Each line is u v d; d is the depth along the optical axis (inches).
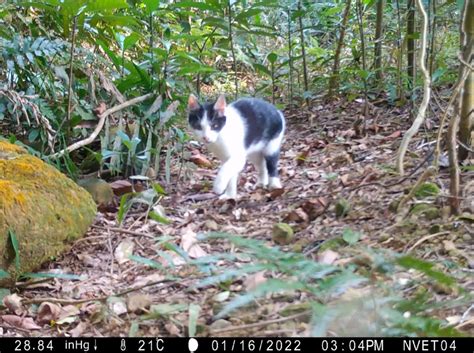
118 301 40.3
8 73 67.8
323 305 27.9
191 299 39.9
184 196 65.9
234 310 36.0
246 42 107.4
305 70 99.0
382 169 61.0
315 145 79.5
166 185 68.7
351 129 82.3
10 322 39.6
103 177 70.5
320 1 108.9
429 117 77.3
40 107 65.5
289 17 96.9
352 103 93.8
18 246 43.8
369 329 28.6
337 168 68.7
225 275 33.4
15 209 44.2
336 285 28.3
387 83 93.3
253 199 62.6
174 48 79.0
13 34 67.7
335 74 93.9
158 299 40.8
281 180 69.3
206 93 112.7
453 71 86.5
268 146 67.7
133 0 76.8
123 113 71.2
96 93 72.5
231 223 55.9
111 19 68.6
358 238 44.1
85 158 71.1
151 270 46.4
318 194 59.6
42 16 72.7
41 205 46.3
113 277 46.4
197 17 101.5
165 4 90.5
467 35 46.4
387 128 80.0
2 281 43.3
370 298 29.3
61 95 73.3
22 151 54.0
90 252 50.6
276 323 33.6
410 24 82.7
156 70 71.7
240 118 65.2
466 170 55.2
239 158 64.2
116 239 52.9
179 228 55.5
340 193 57.4
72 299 42.3
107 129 67.4
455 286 32.3
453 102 45.9
